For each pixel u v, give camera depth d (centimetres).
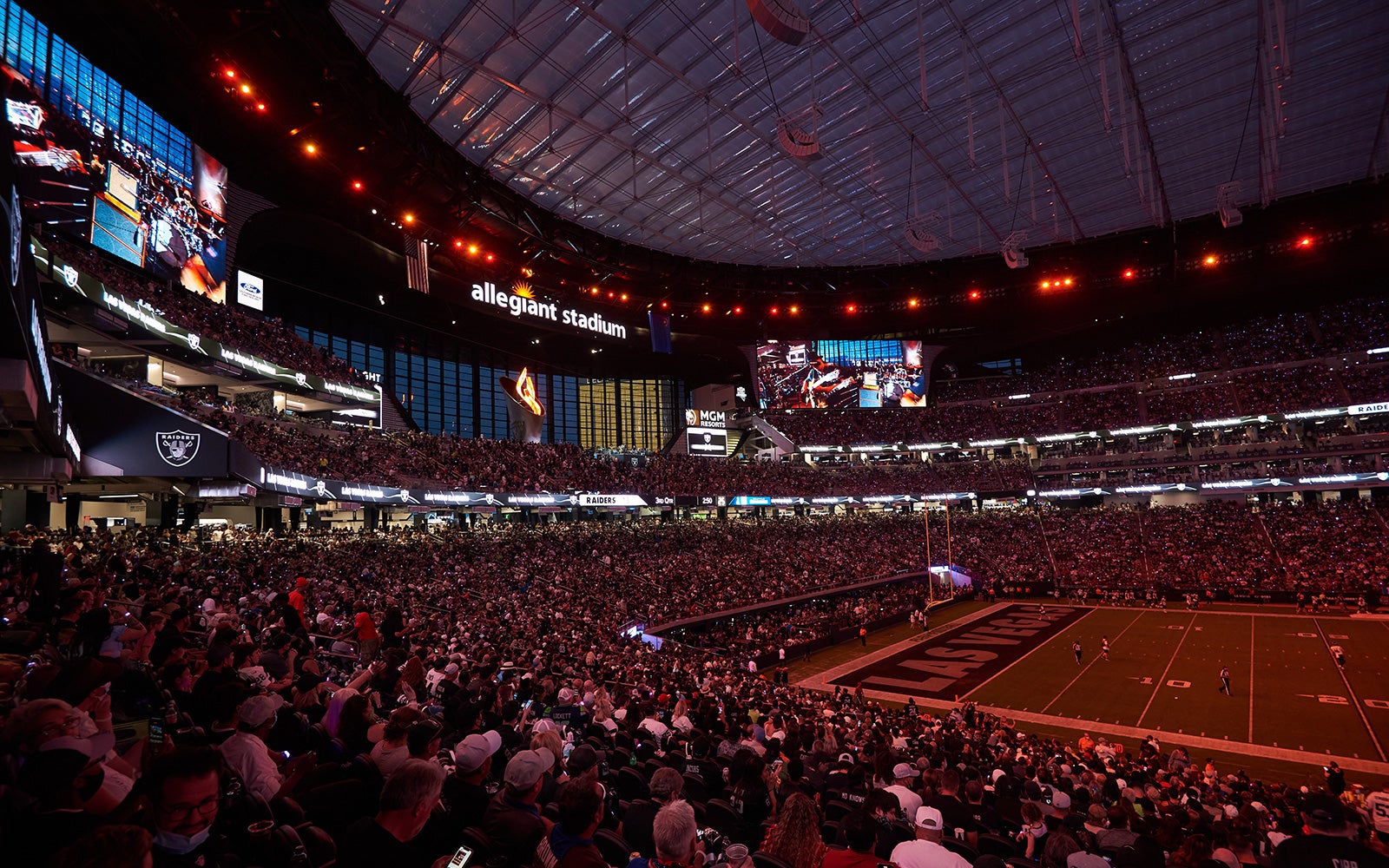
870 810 691
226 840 388
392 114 3538
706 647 3853
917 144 4372
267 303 4753
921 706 2964
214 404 3212
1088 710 2788
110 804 335
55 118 2478
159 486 2647
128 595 1432
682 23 3172
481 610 2823
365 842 352
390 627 1455
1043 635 4312
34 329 1062
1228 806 1362
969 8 3278
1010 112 4116
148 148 2948
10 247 821
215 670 605
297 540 3316
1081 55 3081
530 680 1526
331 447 3631
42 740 352
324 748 617
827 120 4059
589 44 3269
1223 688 2905
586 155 4222
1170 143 4603
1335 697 2742
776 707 2158
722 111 3850
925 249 4647
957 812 925
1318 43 3659
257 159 3703
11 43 2295
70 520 3108
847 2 3142
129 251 2831
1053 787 1332
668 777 605
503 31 3072
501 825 409
